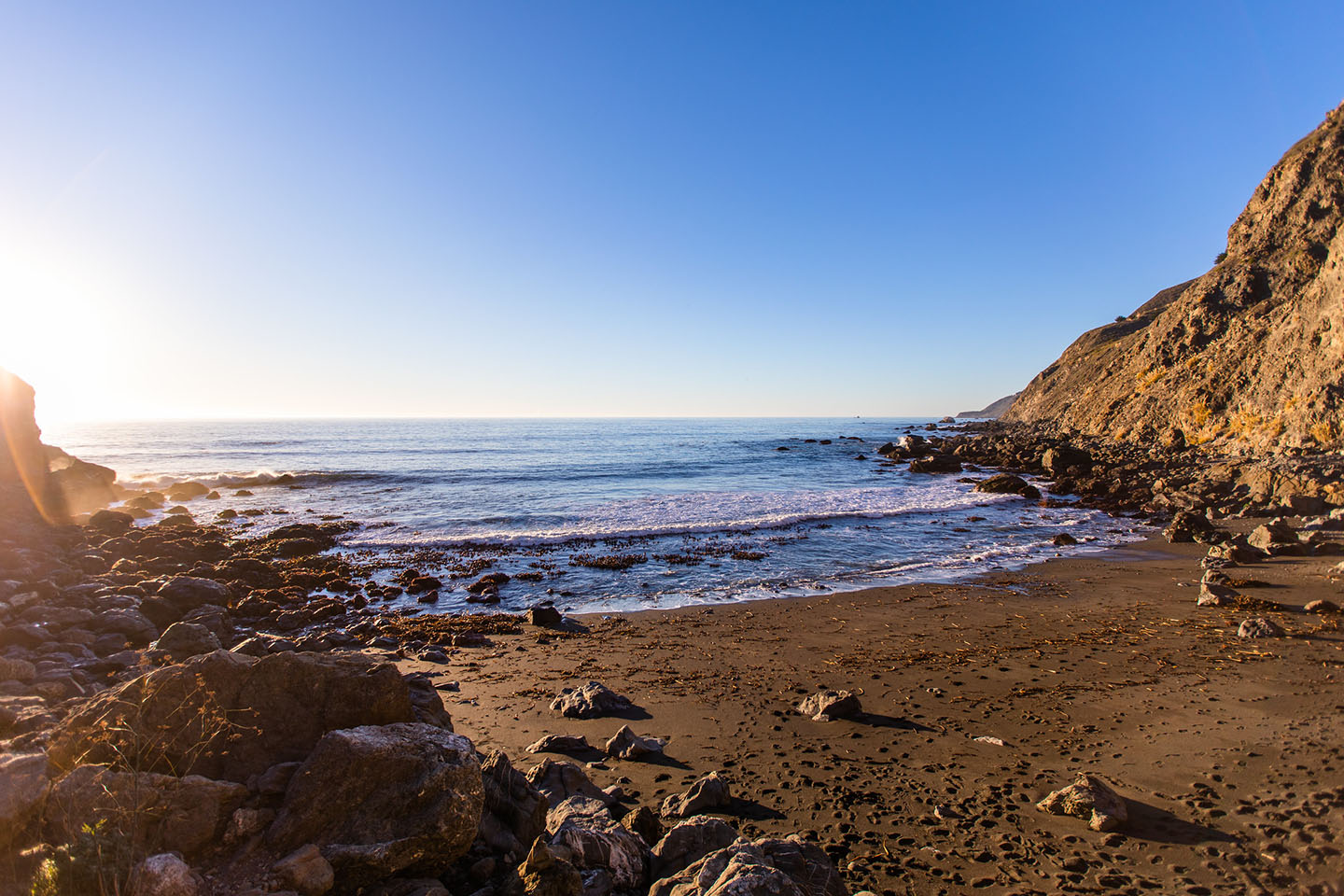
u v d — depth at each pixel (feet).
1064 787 23.41
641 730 30.19
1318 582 55.88
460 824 14.64
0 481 89.56
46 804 13.30
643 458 229.66
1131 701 31.96
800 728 30.12
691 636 46.55
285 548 78.64
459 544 82.28
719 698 34.24
